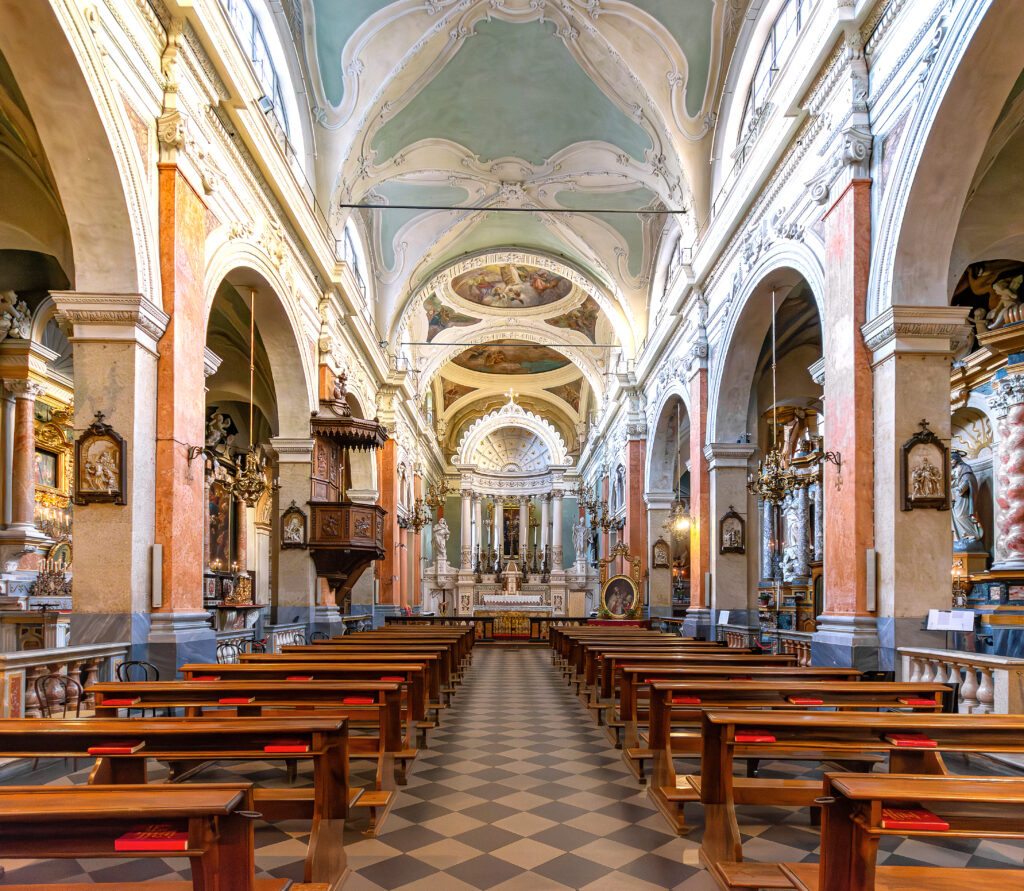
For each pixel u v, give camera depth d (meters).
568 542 38.62
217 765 6.09
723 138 13.77
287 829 4.55
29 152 7.88
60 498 13.45
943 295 7.54
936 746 3.76
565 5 13.09
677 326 17.05
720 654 8.12
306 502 12.62
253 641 10.25
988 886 2.64
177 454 7.47
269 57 11.74
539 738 7.48
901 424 7.45
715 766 4.02
